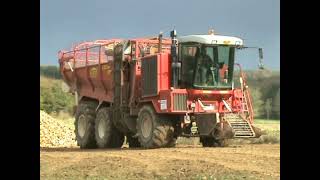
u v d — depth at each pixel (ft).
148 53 198.80
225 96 182.09
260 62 174.19
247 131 177.68
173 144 180.96
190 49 179.73
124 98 198.18
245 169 115.34
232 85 183.11
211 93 179.22
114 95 202.49
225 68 181.57
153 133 176.14
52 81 519.60
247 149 166.30
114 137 205.87
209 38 177.27
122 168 120.16
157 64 178.50
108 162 130.31
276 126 394.11
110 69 207.41
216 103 181.78
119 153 158.40
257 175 107.55
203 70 179.11
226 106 181.78
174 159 133.39
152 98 181.47
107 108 208.33
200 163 124.26
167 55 179.73
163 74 178.60
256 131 178.81
